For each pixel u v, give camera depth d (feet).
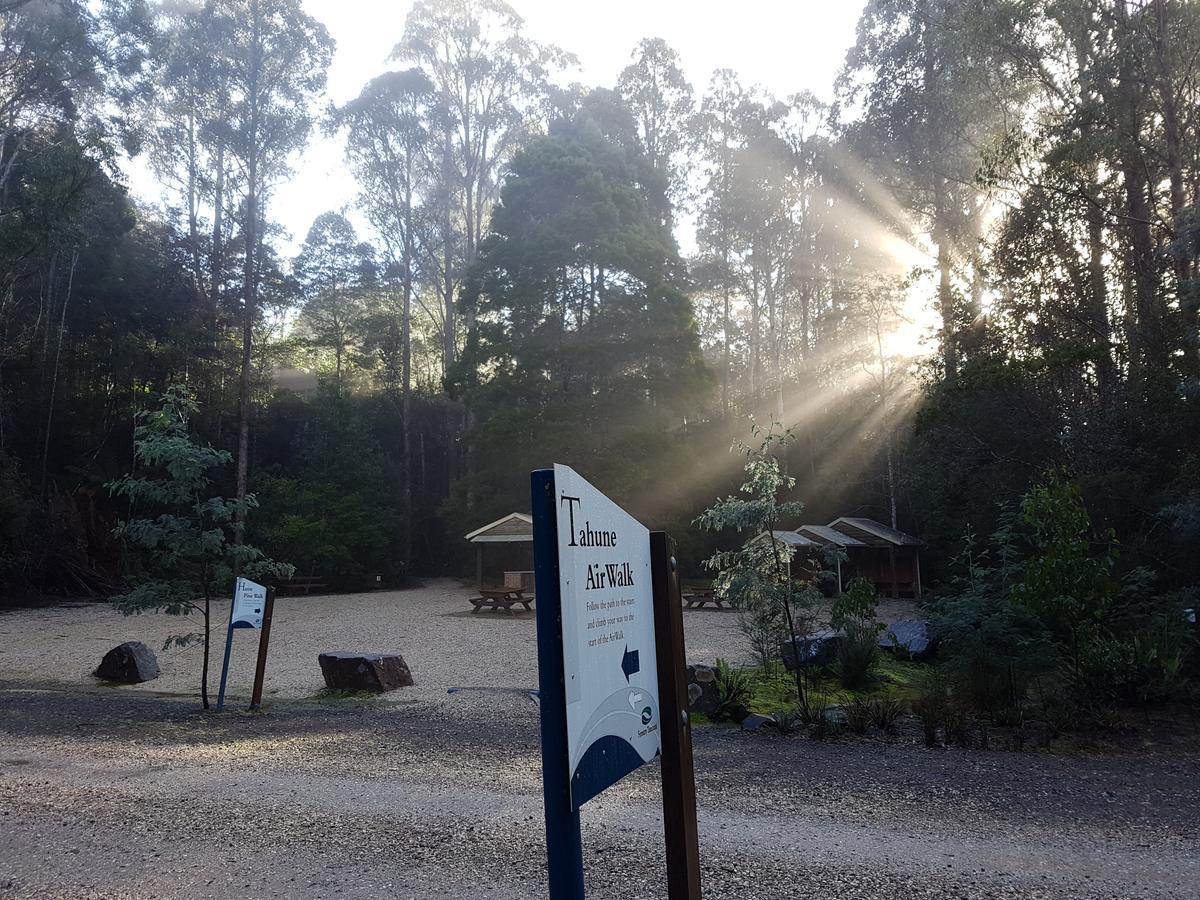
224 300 148.36
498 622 77.41
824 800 20.49
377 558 131.75
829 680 40.68
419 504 167.73
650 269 131.13
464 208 178.19
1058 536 32.71
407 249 170.81
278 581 119.34
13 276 107.76
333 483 138.21
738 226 164.55
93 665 51.01
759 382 173.17
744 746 28.04
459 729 30.55
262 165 149.18
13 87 113.91
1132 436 54.08
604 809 19.15
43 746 26.20
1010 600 33.68
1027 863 15.83
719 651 54.80
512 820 18.03
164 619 81.35
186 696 39.52
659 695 8.29
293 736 28.99
